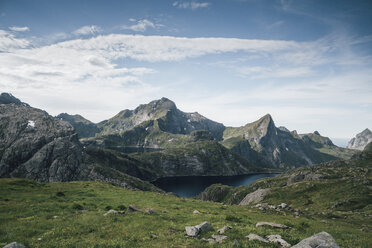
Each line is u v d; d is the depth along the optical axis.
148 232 19.44
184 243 16.58
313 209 88.56
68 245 16.11
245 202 148.38
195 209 35.66
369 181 102.69
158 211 30.30
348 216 48.78
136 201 39.69
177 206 37.03
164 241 17.09
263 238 17.52
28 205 29.31
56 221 22.47
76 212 26.98
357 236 22.83
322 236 14.60
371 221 42.59
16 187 44.81
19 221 22.22
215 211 35.28
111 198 41.56
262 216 34.50
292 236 18.78
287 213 43.38
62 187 53.25
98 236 18.28
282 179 199.12
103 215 24.83
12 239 17.19
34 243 16.50
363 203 78.75
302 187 125.62
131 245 16.25
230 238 17.64
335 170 168.25
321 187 116.94
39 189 46.19
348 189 100.81
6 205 29.19
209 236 18.39
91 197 41.22
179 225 22.11
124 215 25.25
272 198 125.94
